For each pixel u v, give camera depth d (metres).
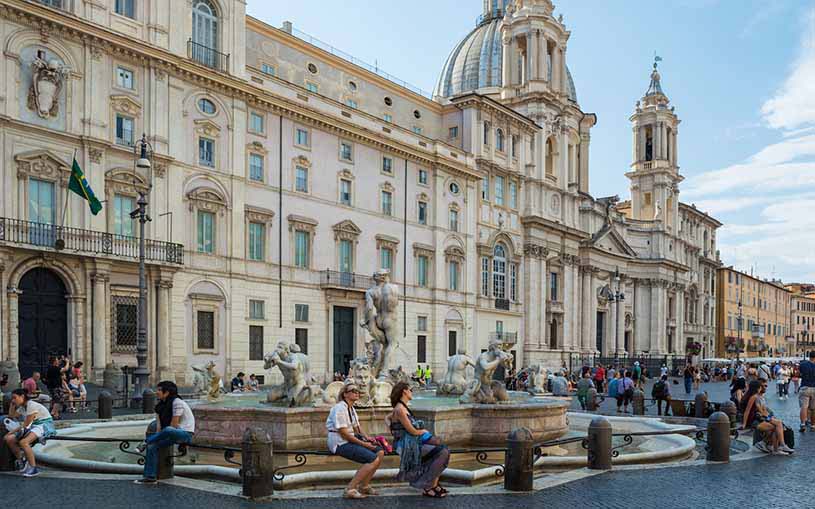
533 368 33.75
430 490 12.06
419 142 58.41
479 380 18.56
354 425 12.45
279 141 46.75
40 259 33.56
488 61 89.75
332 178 50.47
